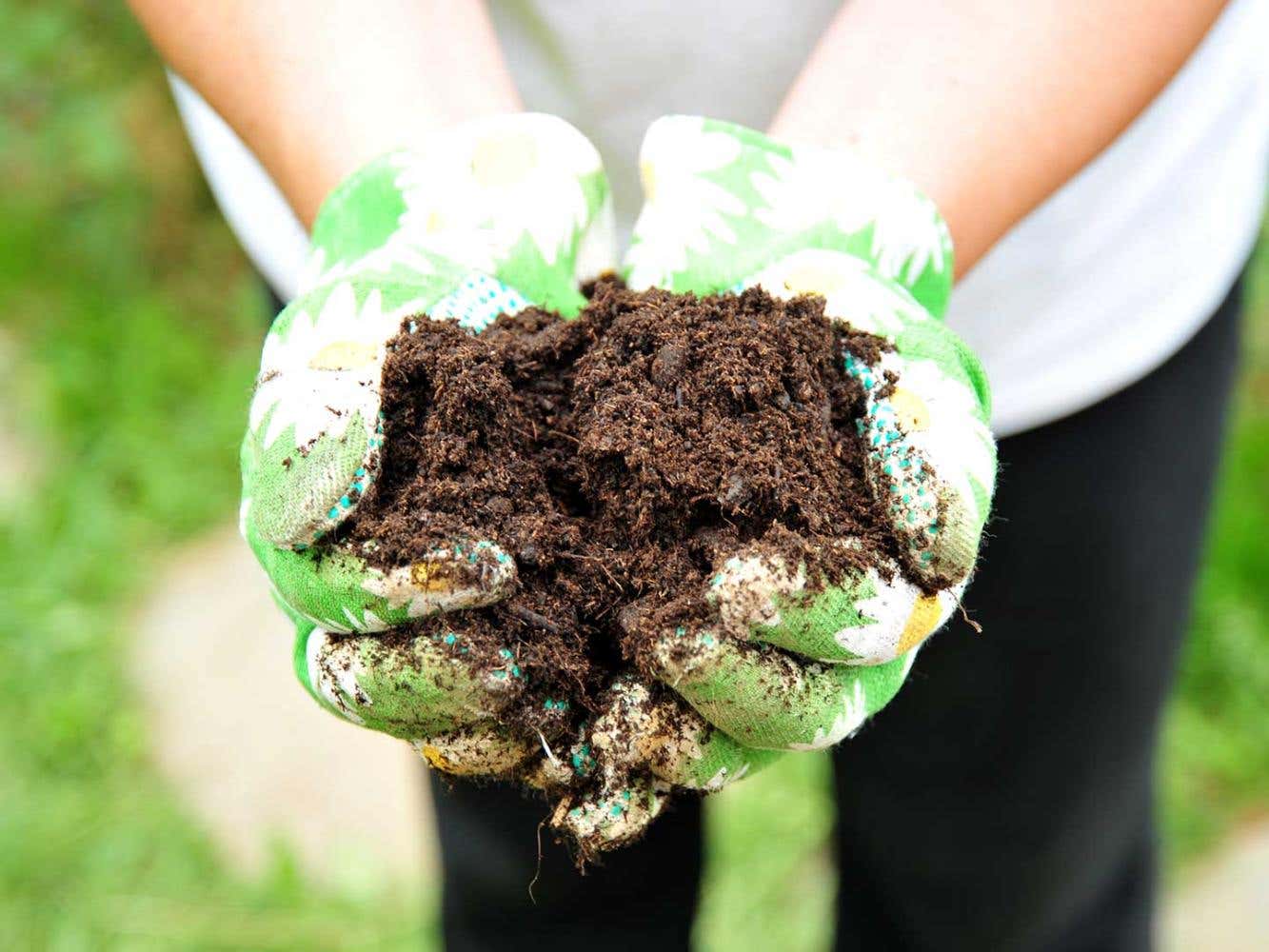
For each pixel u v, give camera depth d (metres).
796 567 0.40
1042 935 0.70
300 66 0.50
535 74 0.59
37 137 1.51
